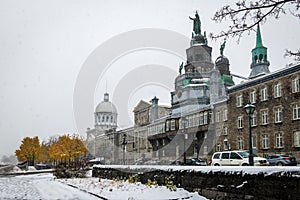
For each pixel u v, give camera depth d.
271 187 7.96
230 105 40.50
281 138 34.28
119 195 11.70
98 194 12.52
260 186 8.29
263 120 36.88
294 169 7.50
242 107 39.47
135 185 14.40
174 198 10.48
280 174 7.77
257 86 37.97
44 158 70.38
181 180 12.13
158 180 13.73
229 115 40.41
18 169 49.41
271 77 36.06
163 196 10.82
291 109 33.38
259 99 37.56
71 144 36.31
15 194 14.39
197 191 11.03
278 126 34.69
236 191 9.10
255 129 37.59
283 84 34.56
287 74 34.12
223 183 9.70
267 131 36.00
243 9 6.05
